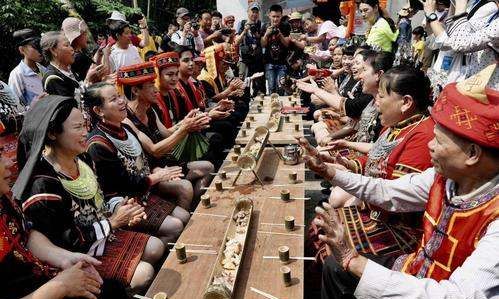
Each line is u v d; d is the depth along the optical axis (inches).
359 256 50.9
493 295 43.9
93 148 96.8
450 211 52.3
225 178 110.9
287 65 278.7
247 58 282.7
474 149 47.3
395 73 86.7
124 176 99.3
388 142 89.1
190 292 68.3
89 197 81.7
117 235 88.5
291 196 98.6
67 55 137.5
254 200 97.1
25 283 63.2
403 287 47.4
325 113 180.1
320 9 399.2
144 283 80.8
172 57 142.3
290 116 175.9
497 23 103.0
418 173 74.4
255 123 167.0
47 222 71.9
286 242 80.2
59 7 353.1
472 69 124.9
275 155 126.6
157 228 99.9
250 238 81.7
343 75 213.2
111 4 417.7
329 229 51.4
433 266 54.6
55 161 77.7
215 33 281.0
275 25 267.3
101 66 143.4
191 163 136.9
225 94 195.3
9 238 61.6
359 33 278.5
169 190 118.3
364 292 49.6
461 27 111.9
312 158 77.0
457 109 47.4
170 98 155.4
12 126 118.3
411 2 214.8
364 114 125.8
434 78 146.7
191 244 81.1
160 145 117.4
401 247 80.5
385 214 83.9
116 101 99.0
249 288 68.2
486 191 49.1
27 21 319.3
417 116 87.1
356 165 102.5
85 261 69.1
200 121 116.8
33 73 156.9
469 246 49.4
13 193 71.4
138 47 249.6
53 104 74.2
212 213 92.5
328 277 69.8
